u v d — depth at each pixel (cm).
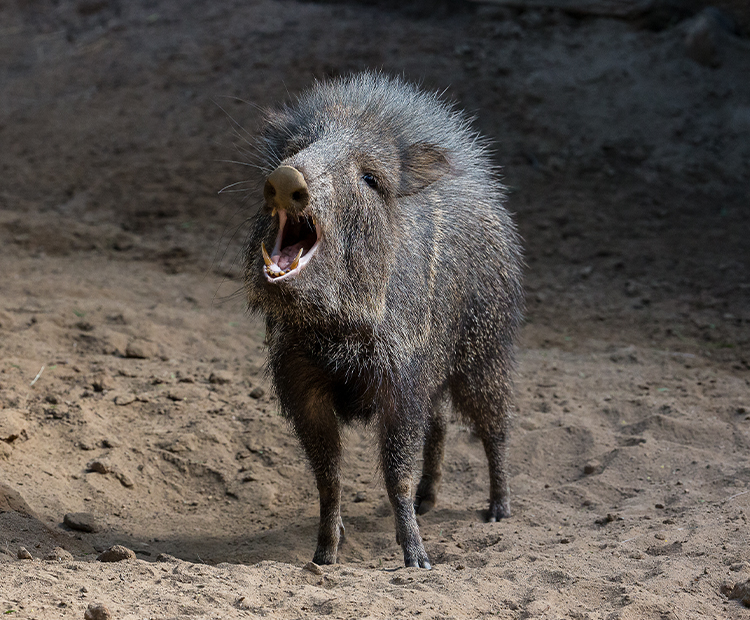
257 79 3419
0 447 1323
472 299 1238
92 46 3838
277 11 3884
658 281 2536
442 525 1284
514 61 3500
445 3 3812
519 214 2838
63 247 2533
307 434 1123
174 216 2766
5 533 1109
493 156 3050
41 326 1859
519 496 1390
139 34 3856
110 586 899
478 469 1505
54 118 3359
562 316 2327
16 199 2844
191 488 1391
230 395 1658
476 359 1275
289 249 980
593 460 1478
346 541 1252
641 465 1430
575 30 3653
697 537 1098
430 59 3475
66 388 1597
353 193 989
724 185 3056
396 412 1078
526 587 955
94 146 3159
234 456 1469
